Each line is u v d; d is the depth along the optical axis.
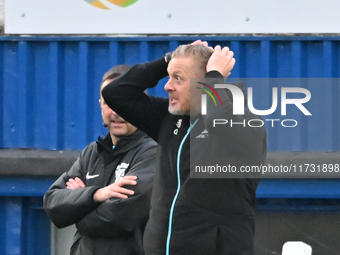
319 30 17.56
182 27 18.09
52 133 18.69
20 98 18.77
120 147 11.67
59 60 18.64
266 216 18.20
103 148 12.02
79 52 18.53
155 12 18.17
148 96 9.77
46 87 18.78
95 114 18.69
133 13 18.27
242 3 17.81
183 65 8.82
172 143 8.89
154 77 9.61
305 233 18.14
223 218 8.29
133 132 11.72
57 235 18.89
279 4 17.67
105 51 18.59
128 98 9.49
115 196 10.90
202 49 8.98
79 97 18.59
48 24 18.58
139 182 11.03
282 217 18.17
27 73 18.73
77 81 18.70
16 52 18.89
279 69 17.94
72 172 12.26
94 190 11.17
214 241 8.20
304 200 18.12
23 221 18.64
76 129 18.70
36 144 18.81
